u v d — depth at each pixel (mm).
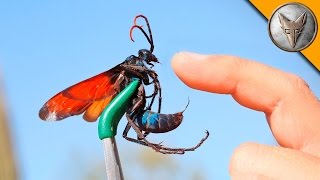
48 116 250
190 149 238
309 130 270
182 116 242
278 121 274
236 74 272
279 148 231
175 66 262
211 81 268
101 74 250
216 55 269
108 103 252
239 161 232
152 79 250
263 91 275
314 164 225
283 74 275
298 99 273
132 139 244
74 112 251
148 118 242
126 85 249
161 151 239
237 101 277
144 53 255
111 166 236
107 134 237
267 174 227
